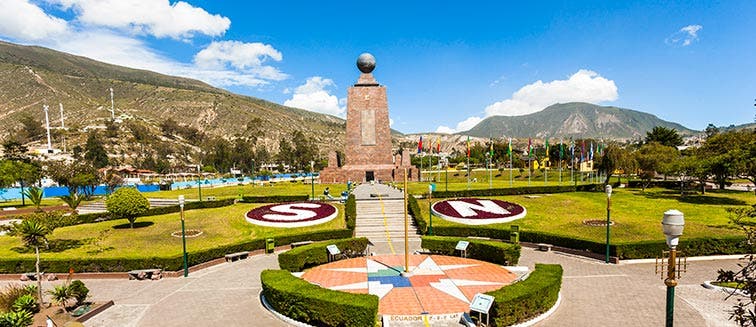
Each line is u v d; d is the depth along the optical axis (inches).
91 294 992.9
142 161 7268.7
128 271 1146.0
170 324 802.2
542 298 794.8
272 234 1600.6
